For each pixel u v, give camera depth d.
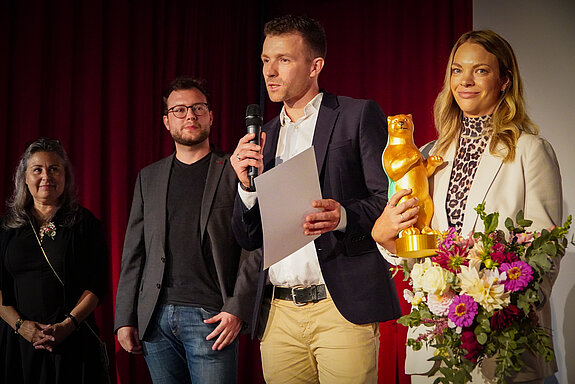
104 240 3.22
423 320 1.81
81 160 3.83
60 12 3.80
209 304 2.74
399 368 3.77
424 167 1.97
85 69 3.87
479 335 1.67
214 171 2.91
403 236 1.88
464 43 2.04
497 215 1.75
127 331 2.83
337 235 2.20
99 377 3.01
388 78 4.11
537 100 3.46
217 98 4.35
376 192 2.19
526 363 1.83
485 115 2.04
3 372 2.94
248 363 4.24
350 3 4.31
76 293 3.06
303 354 2.26
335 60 4.33
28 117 3.64
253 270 2.75
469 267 1.72
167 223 2.85
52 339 2.87
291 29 2.34
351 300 2.15
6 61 3.61
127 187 3.94
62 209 3.14
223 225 2.81
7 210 3.22
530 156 1.92
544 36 3.50
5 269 3.04
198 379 2.70
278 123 2.44
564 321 3.13
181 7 4.26
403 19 4.12
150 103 4.07
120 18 3.98
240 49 4.50
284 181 2.01
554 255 1.71
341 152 2.25
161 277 2.77
